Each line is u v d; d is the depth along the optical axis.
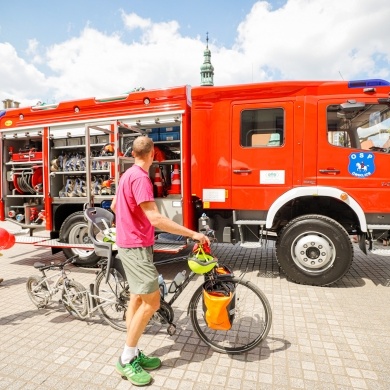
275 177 5.03
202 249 2.86
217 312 2.75
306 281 4.91
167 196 5.62
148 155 2.68
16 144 6.93
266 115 5.08
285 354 3.03
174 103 5.35
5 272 5.88
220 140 5.22
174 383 2.61
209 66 63.69
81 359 2.99
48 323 3.74
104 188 5.91
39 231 6.58
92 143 6.16
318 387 2.55
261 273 5.58
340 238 4.73
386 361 2.91
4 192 6.71
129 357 2.67
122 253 2.63
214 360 2.93
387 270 5.77
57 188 6.38
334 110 4.84
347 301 4.32
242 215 5.28
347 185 4.80
